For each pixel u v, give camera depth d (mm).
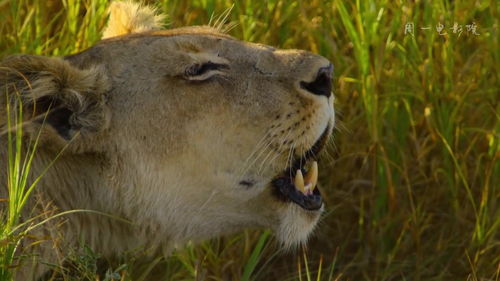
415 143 11797
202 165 8945
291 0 12484
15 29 11492
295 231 9242
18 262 8445
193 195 9016
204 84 8922
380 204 11914
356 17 11992
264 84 8977
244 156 8969
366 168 12008
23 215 8602
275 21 12281
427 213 12094
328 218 12164
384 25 12109
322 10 12539
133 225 9055
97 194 8922
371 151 11703
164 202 8984
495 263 11352
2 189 8594
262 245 10977
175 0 12141
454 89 11938
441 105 11922
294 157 9062
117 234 9156
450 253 11844
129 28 10383
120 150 8859
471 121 12148
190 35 9172
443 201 12109
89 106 8750
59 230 8789
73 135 8672
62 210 8820
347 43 12461
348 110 12078
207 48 9055
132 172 8891
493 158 11422
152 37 9164
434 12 12039
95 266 8812
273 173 9070
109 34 10508
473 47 12453
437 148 12047
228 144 8945
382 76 11977
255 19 12180
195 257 11000
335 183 12141
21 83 8430
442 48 12094
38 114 8578
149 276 10930
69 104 8648
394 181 12016
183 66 8938
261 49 9188
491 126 12109
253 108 8922
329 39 12195
